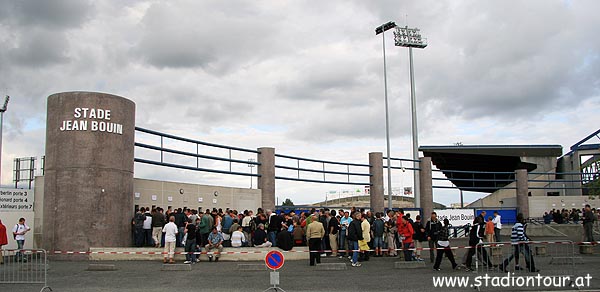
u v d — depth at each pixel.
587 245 23.03
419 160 41.91
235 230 21.61
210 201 29.92
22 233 20.05
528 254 16.44
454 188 43.97
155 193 26.17
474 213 40.75
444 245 17.38
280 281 15.13
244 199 31.86
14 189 22.03
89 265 17.73
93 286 14.36
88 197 21.59
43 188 22.73
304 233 21.81
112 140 22.33
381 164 38.03
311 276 16.14
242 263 19.36
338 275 16.36
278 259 12.77
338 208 34.41
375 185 37.72
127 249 20.75
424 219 41.16
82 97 22.02
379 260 20.58
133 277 16.06
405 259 18.92
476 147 53.94
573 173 47.03
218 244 20.34
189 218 20.41
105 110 22.27
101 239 21.58
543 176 56.19
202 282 15.02
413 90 47.78
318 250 18.89
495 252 19.02
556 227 41.41
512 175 61.09
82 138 21.83
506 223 46.56
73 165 21.70
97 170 21.83
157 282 15.05
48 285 14.49
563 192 56.38
